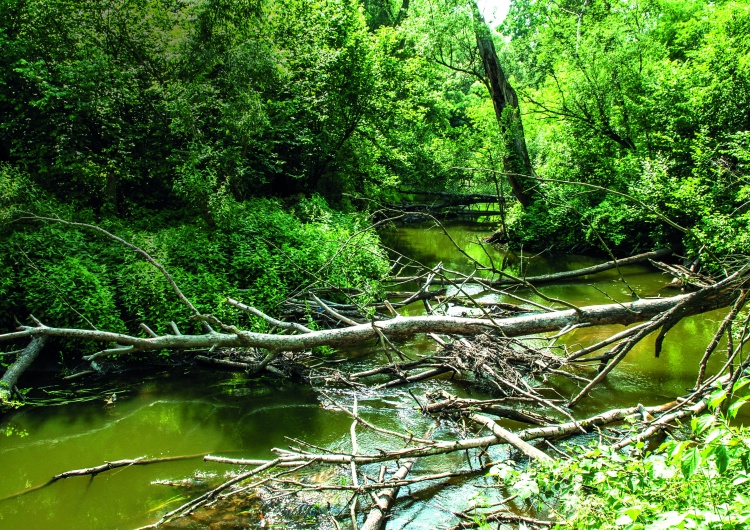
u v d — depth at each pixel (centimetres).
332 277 1000
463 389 736
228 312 855
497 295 1241
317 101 1600
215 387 745
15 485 510
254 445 588
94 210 1164
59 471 535
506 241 2031
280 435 610
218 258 957
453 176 2731
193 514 461
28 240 847
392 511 464
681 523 214
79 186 1173
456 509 464
